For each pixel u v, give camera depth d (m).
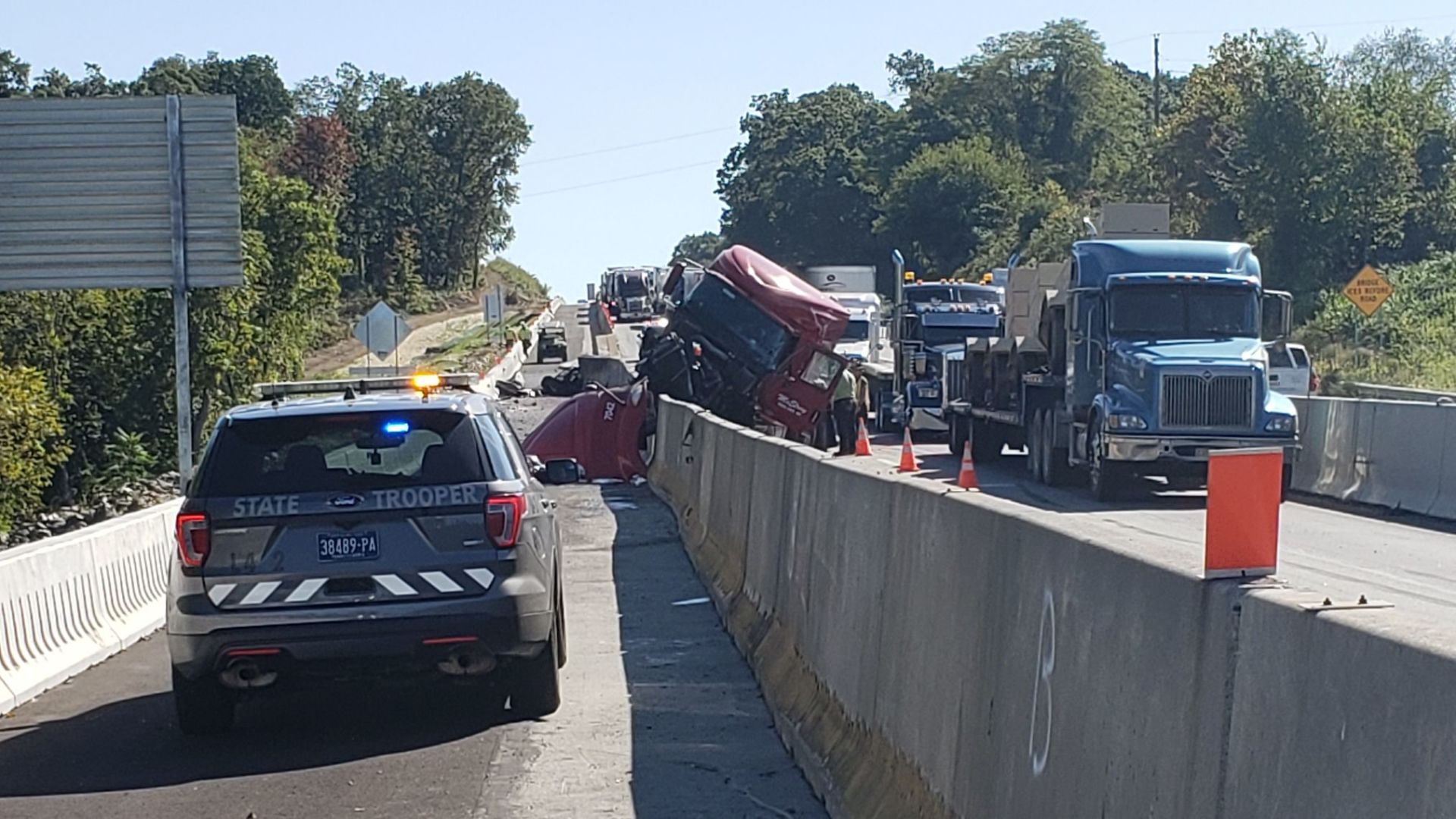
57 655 11.85
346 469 9.45
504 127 147.12
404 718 10.16
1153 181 71.12
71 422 37.56
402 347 88.69
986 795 5.63
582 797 8.17
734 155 149.75
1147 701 4.24
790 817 7.75
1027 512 5.71
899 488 7.51
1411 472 21.58
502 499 9.47
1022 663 5.36
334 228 45.53
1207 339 22.86
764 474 12.59
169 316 38.22
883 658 7.47
